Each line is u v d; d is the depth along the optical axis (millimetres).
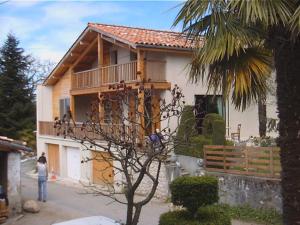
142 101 9633
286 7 6293
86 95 31453
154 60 23109
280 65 6992
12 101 44812
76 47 28578
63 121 10555
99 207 18438
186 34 6996
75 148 29203
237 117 25328
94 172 26203
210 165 17406
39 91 35188
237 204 16016
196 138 19047
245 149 16250
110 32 24516
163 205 18375
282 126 7031
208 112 23672
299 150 6879
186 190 9133
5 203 16625
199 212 9266
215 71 8109
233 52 7633
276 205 14828
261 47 8156
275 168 15242
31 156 43938
